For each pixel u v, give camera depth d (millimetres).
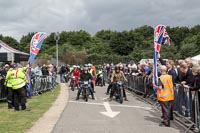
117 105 14789
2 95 15172
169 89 9750
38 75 20297
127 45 85250
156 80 10312
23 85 12859
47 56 74188
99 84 27969
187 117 9727
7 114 11836
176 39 92062
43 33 17922
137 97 18406
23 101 12852
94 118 11188
